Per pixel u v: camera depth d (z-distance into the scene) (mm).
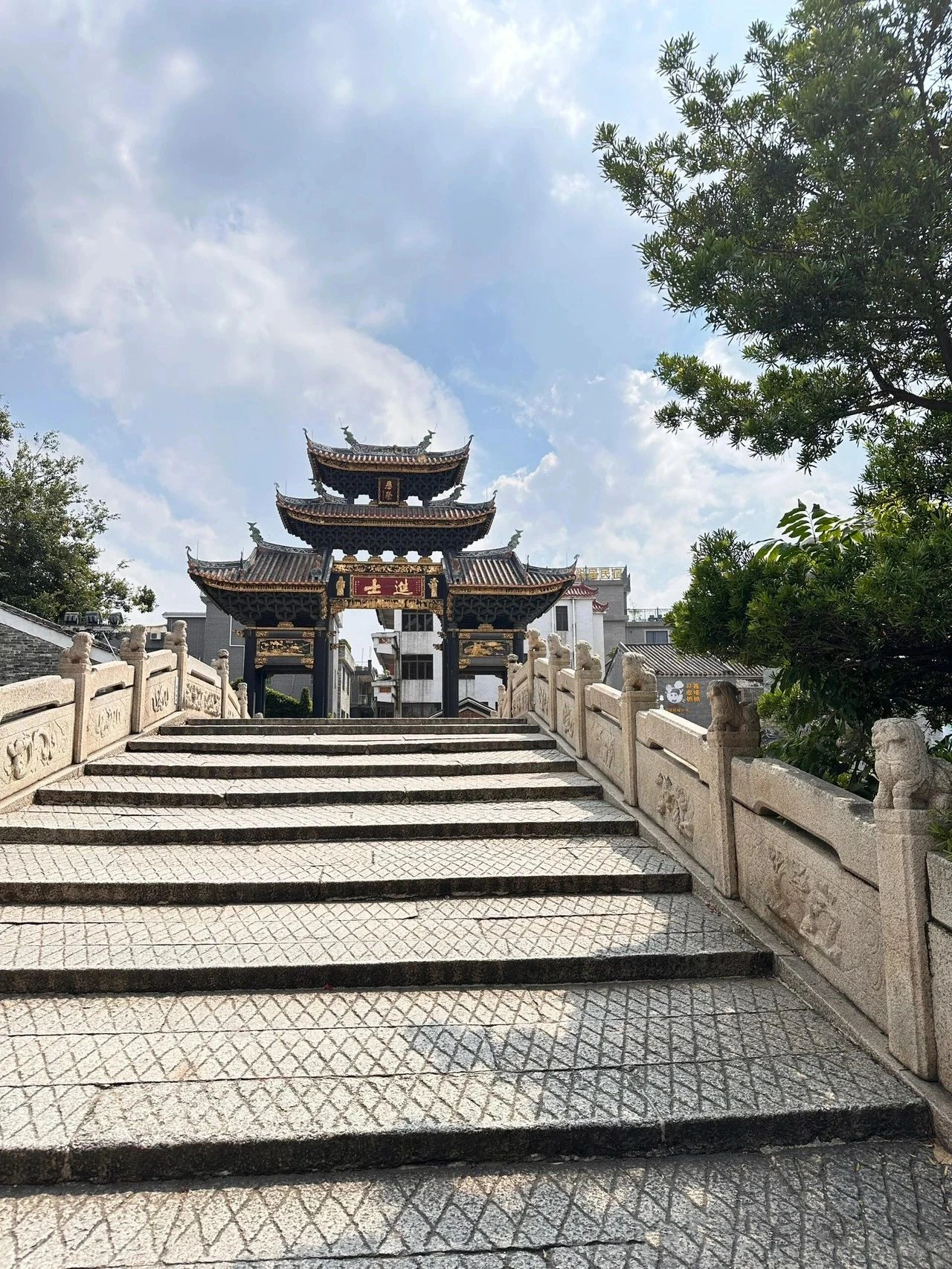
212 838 6613
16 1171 2896
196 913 5234
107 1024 3891
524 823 6898
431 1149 3027
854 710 4793
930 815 3473
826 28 3926
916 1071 3381
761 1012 4078
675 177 4793
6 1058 3555
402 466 23500
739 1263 2533
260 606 21312
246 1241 2611
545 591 21719
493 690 40031
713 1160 3070
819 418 4582
